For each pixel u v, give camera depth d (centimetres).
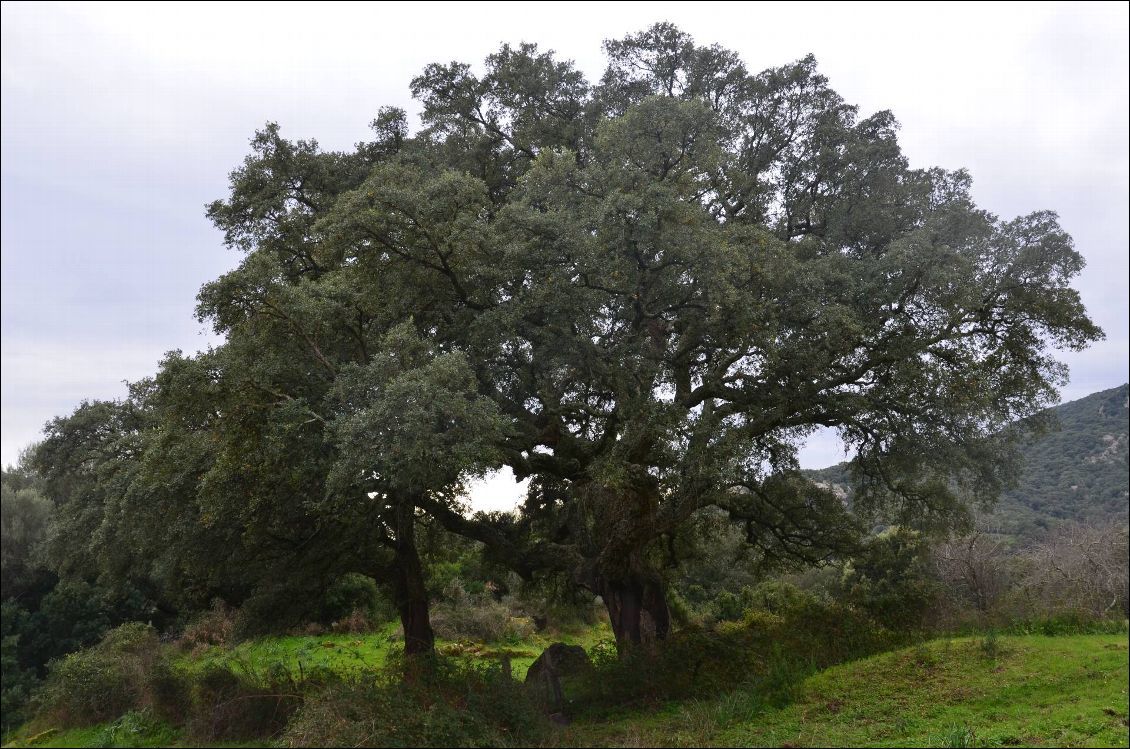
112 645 1733
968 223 1296
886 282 1262
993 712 934
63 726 1538
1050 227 1268
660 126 1275
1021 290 1296
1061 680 1021
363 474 1015
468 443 1000
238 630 1639
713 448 1246
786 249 1354
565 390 1519
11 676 1967
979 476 1720
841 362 1398
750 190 1625
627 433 1269
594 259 1178
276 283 1130
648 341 1431
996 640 1288
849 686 1144
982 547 2227
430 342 1134
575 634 3023
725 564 3722
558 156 1242
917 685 1105
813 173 1644
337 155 1686
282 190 1630
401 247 1245
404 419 948
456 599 2884
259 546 1482
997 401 1445
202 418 1200
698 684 1252
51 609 2288
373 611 2862
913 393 1401
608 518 1567
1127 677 995
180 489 1367
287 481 1256
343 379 1070
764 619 1509
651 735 1014
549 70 1697
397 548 1711
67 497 3172
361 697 979
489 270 1187
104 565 1817
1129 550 1703
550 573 2130
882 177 1580
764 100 1658
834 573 3556
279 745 977
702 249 1157
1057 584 1747
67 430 2206
